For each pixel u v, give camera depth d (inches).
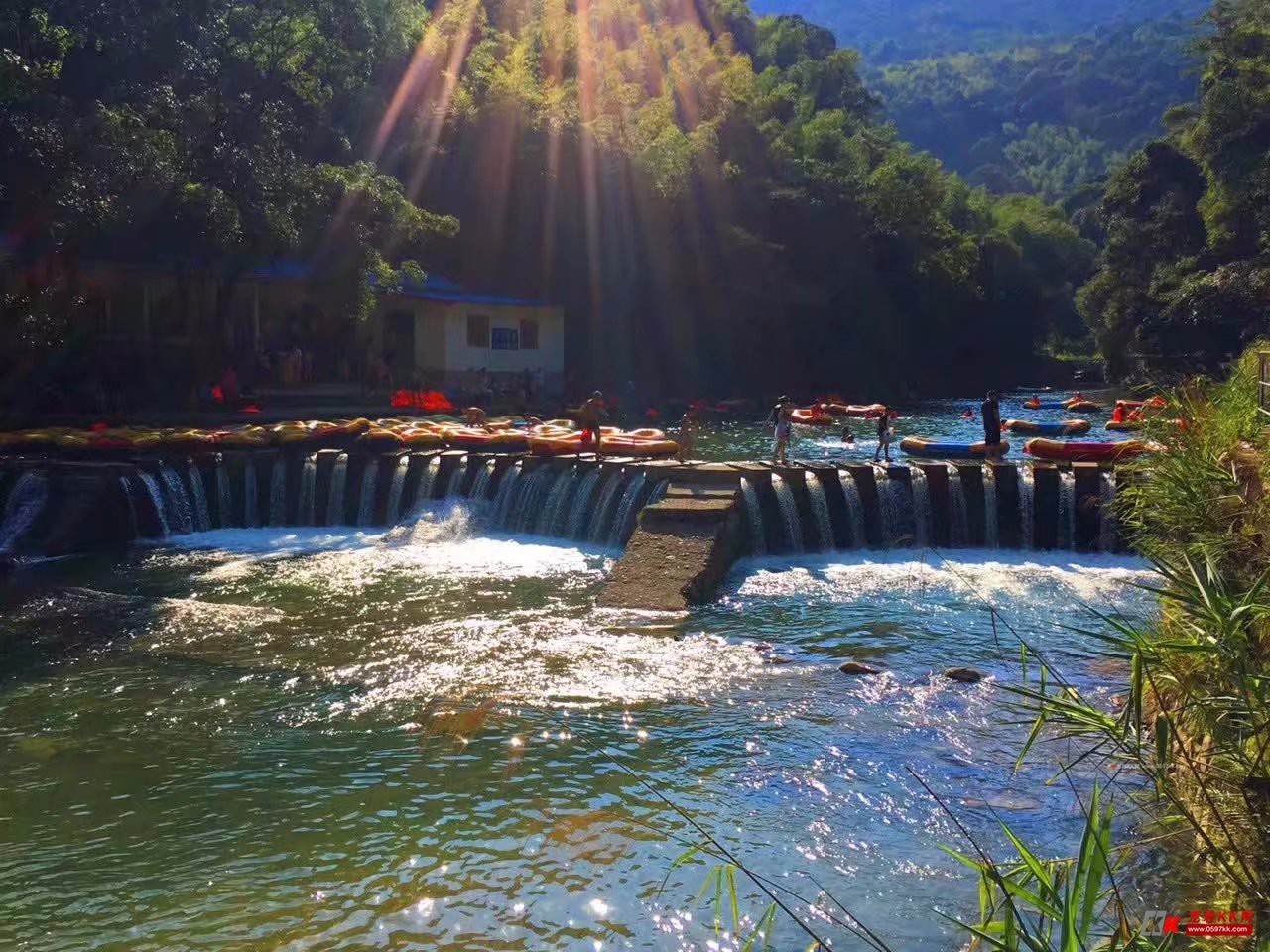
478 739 353.7
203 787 317.7
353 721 369.7
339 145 1365.7
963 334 2541.8
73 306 956.0
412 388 1291.8
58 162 856.3
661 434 830.5
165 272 1092.5
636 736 356.2
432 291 1385.3
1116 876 255.8
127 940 241.4
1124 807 295.0
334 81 1322.6
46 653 445.1
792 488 663.1
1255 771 202.7
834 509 672.4
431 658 437.7
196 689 401.1
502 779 323.0
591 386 1598.2
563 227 1571.1
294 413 1055.0
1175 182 2010.3
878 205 2161.7
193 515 738.8
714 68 2149.4
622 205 1617.9
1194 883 248.5
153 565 624.1
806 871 270.1
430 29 1664.6
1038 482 658.8
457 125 1535.4
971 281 2527.1
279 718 372.5
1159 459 370.3
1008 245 2893.7
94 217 861.8
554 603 531.8
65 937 242.8
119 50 1010.7
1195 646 204.4
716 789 316.2
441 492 754.8
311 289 1209.4
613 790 315.9
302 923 247.8
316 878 267.6
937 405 1857.8
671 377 1734.7
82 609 513.7
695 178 1760.6
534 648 453.1
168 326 1143.6
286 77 1117.7
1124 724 212.2
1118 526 634.2
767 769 330.0
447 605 528.1
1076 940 158.1
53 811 302.5
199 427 925.8
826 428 1294.3
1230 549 285.0
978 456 928.9
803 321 1990.7
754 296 1827.0
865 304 2101.4
